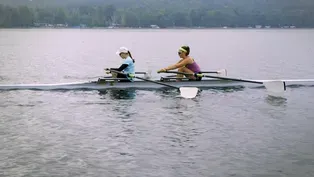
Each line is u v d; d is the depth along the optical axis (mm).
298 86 20281
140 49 61562
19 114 14117
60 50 58250
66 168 9391
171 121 13234
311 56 45875
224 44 81750
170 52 54219
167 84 18391
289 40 106250
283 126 12719
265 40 106625
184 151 10453
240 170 9312
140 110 14742
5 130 12156
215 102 16250
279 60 40469
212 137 11562
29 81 23875
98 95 17531
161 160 9859
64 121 13219
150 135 11719
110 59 41719
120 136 11625
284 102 16422
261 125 12836
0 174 9047
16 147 10680
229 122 13180
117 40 105062
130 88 18969
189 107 15297
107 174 9094
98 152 10359
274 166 9523
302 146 10820
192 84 19250
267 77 26984
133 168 9406
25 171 9211
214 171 9258
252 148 10680
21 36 138875
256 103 16141
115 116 13852
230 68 32969
